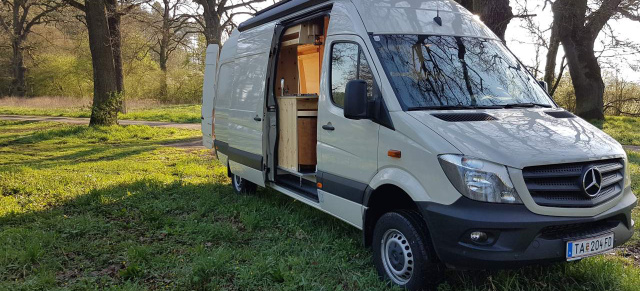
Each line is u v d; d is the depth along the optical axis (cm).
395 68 461
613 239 393
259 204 718
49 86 5044
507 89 491
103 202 755
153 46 4612
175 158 1334
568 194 377
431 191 389
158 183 891
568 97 2605
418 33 501
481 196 363
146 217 662
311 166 642
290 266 486
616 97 2580
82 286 438
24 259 500
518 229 356
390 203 480
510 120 423
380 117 448
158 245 550
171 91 4809
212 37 3192
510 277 433
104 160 1308
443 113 423
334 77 531
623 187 414
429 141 394
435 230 383
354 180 489
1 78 5184
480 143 379
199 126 2484
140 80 4703
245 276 449
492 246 362
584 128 438
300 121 633
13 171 1027
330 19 551
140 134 2000
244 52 774
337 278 455
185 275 462
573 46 2317
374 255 457
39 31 5138
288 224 629
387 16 503
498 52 531
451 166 375
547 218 362
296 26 648
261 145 689
